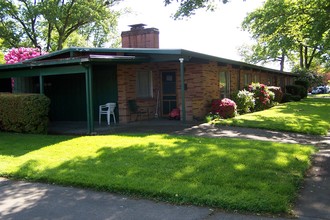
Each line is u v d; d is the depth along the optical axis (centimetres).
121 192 546
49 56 1413
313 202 486
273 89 2350
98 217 456
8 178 658
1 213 483
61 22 3278
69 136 1080
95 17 3278
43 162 732
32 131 1162
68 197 538
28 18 3188
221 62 1619
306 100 2867
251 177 573
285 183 543
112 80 1442
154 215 455
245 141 892
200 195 499
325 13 1619
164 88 1571
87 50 1305
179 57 1284
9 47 3303
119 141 919
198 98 1459
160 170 627
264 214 446
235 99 1689
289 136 1055
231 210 462
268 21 1920
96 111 1499
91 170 654
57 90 1634
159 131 1130
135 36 1667
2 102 1224
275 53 3183
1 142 1005
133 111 1441
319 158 732
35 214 475
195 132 1098
